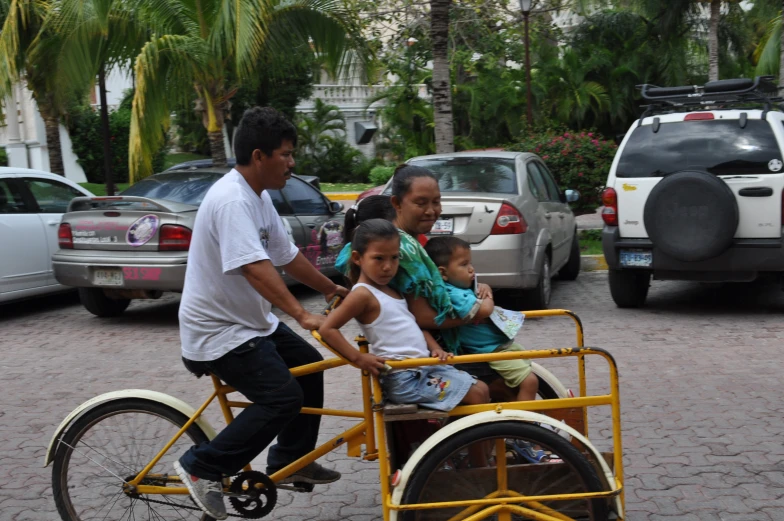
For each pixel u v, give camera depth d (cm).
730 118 778
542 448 324
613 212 807
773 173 741
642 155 798
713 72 2302
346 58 1380
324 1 1301
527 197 812
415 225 345
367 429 346
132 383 641
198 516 373
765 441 483
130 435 372
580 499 323
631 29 2658
